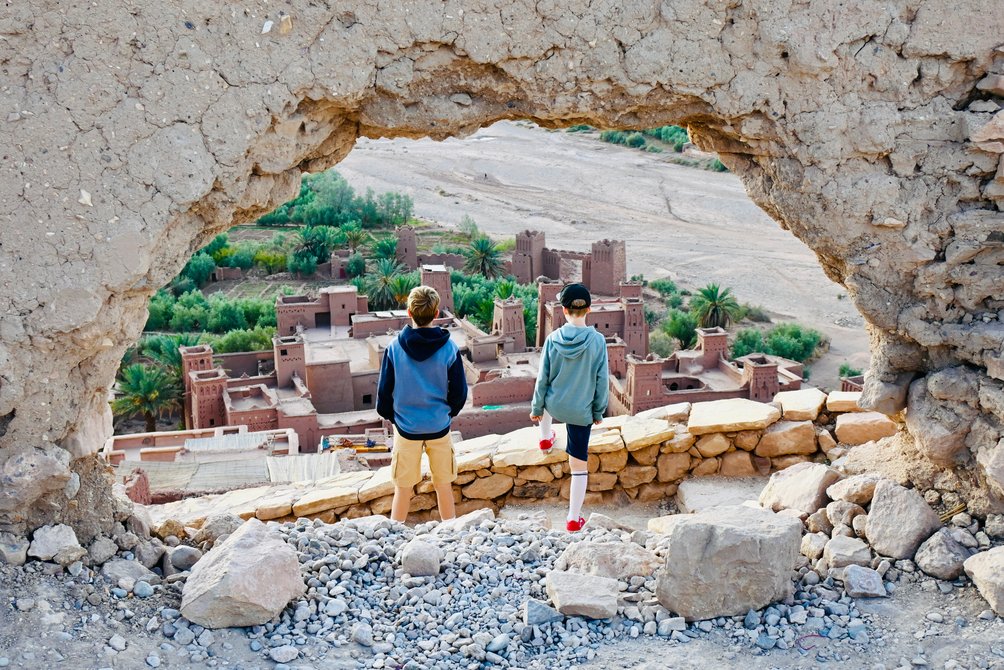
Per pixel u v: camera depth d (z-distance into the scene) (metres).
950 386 5.77
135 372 42.53
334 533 6.27
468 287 65.69
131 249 5.05
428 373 6.43
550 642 4.96
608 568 5.62
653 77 5.53
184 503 7.93
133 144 5.02
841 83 5.58
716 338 44.31
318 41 5.21
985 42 5.49
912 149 5.65
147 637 4.81
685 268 76.06
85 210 4.98
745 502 7.43
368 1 5.21
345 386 40.72
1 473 5.05
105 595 5.08
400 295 64.69
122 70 4.97
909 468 6.28
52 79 4.90
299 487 8.27
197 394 36.62
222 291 70.12
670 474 8.30
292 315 50.94
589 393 6.43
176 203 5.10
